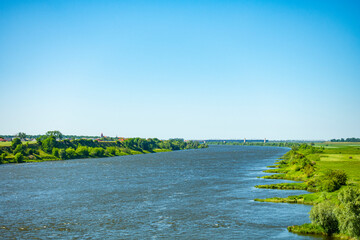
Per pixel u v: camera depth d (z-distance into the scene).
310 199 89.81
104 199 97.38
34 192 109.75
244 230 65.81
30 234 65.06
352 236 57.84
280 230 65.38
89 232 66.19
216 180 135.00
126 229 67.81
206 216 76.75
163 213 80.06
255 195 100.44
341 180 92.81
